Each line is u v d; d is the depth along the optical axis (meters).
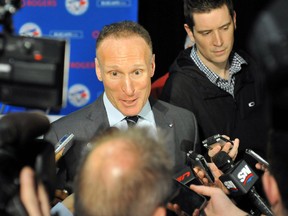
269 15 1.08
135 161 1.22
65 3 3.64
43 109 1.55
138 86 2.32
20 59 1.50
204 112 2.96
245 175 2.28
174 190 1.93
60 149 2.21
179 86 2.99
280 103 1.12
